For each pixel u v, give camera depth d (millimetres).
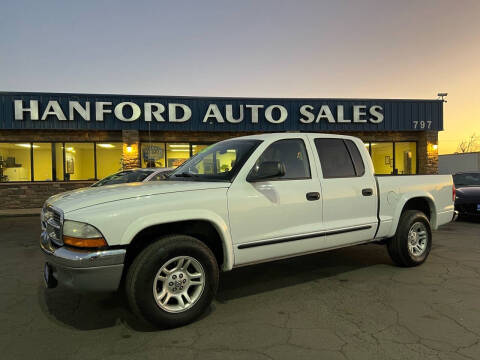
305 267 5125
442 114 16234
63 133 14141
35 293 4191
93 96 13758
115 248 2934
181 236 3232
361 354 2715
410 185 4980
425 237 5117
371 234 4543
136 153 14164
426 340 2922
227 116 14570
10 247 6859
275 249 3740
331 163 4316
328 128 15406
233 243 3480
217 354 2744
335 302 3775
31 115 13320
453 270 4891
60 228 3004
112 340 3000
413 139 16625
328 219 4125
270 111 14867
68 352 2805
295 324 3252
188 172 4145
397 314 3443
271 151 3875
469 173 11023
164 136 14781
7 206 13680
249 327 3199
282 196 3777
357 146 4641
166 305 3162
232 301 3838
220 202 3400
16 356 2750
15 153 13891
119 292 4172
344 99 15391
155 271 3047
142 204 3074
